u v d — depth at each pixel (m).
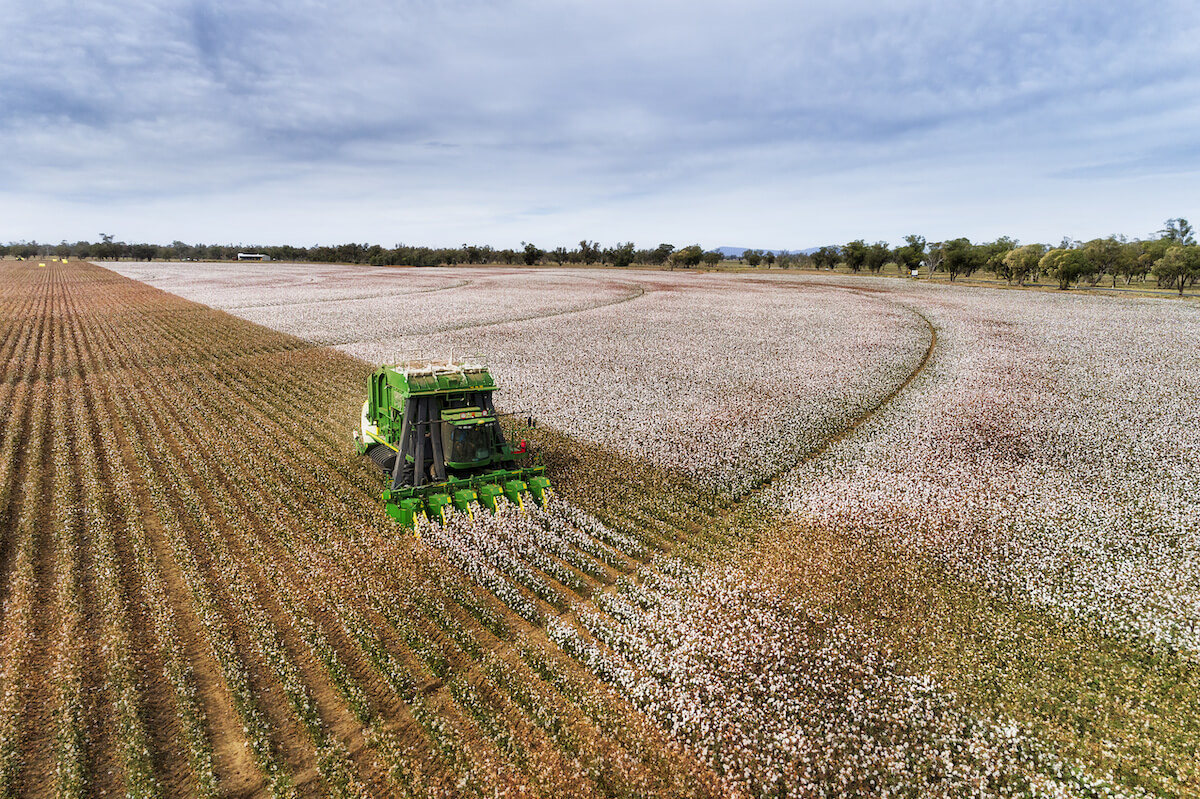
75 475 19.56
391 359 40.12
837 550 15.74
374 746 9.52
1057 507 18.28
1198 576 14.39
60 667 10.77
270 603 13.04
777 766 9.23
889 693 10.70
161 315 59.44
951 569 14.85
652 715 10.15
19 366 36.44
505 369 37.94
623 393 32.25
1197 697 10.65
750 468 21.81
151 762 9.07
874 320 59.16
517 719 10.06
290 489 18.73
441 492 16.02
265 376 34.78
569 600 13.55
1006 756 9.44
